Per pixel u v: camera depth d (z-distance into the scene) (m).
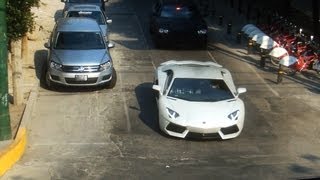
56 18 27.02
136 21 27.39
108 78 15.88
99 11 21.77
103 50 16.34
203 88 13.17
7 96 11.12
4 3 10.88
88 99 15.16
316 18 22.20
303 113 14.65
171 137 12.53
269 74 18.50
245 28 22.34
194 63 14.96
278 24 23.80
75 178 10.18
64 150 11.57
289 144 12.40
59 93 15.62
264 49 19.94
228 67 19.19
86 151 11.55
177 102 12.64
